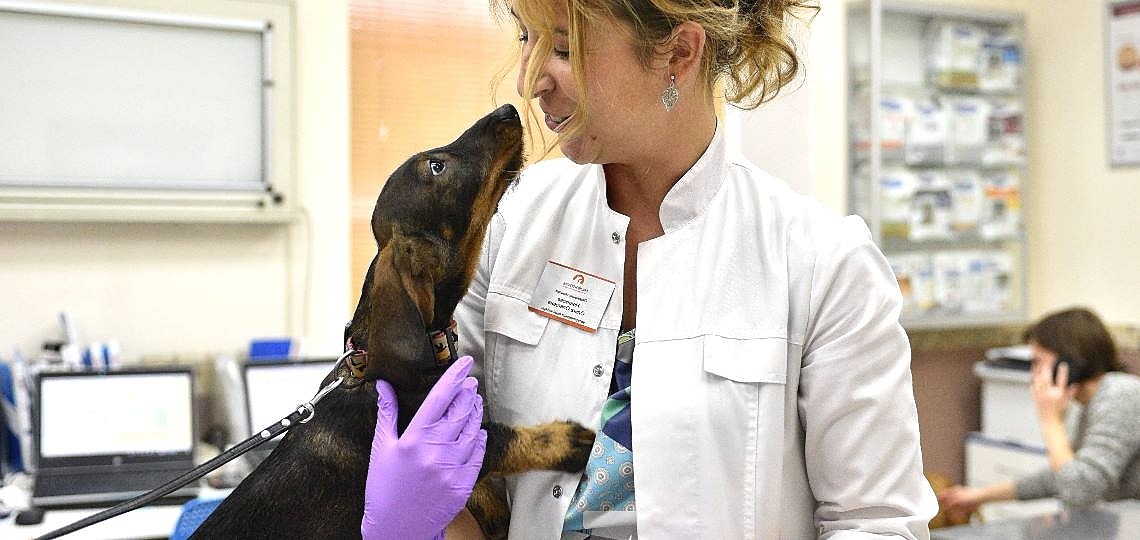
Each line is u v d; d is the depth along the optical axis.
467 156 1.19
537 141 1.27
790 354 1.14
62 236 3.17
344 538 1.16
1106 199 4.12
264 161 3.32
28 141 3.10
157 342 3.28
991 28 4.17
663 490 1.11
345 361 1.23
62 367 2.96
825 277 1.13
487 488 1.29
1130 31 3.98
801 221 1.17
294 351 3.22
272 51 3.30
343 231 3.48
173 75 3.23
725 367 1.12
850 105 3.98
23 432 2.93
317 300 3.46
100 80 3.16
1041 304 4.42
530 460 1.14
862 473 1.11
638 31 1.04
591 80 1.06
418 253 1.15
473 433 1.11
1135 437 2.88
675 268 1.18
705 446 1.11
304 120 3.42
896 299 1.14
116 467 2.83
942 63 4.04
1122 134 4.04
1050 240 4.37
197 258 3.32
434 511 1.08
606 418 1.17
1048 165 4.37
